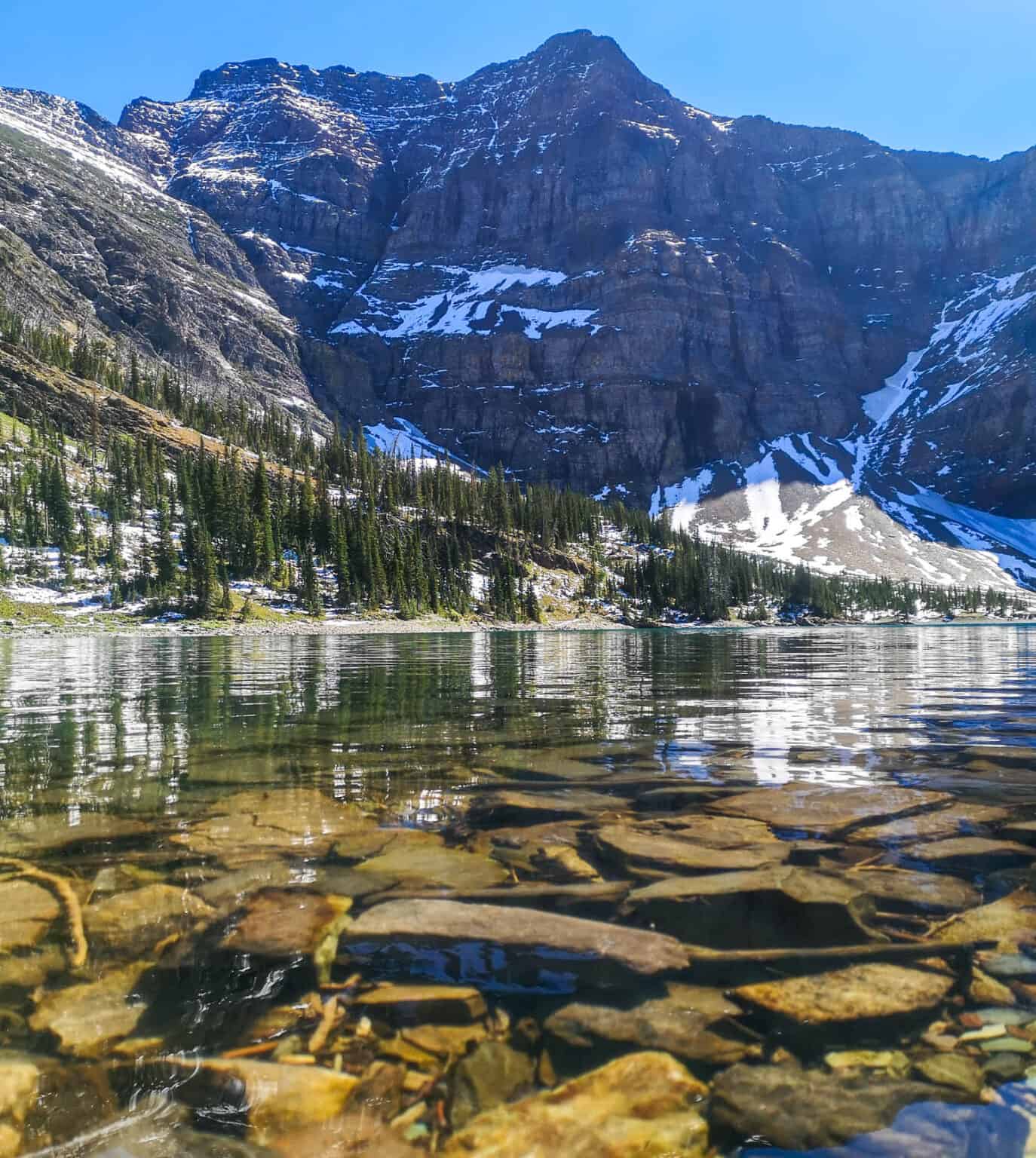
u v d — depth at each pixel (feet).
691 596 425.69
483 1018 7.89
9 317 489.67
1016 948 9.46
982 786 18.81
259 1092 6.67
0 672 68.59
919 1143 5.95
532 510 464.65
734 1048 7.38
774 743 25.73
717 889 11.46
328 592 315.78
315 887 11.58
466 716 33.86
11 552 262.88
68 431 401.08
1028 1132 6.06
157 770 20.74
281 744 25.57
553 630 323.16
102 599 249.55
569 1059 7.20
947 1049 7.30
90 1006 8.00
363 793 17.92
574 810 16.33
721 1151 5.89
